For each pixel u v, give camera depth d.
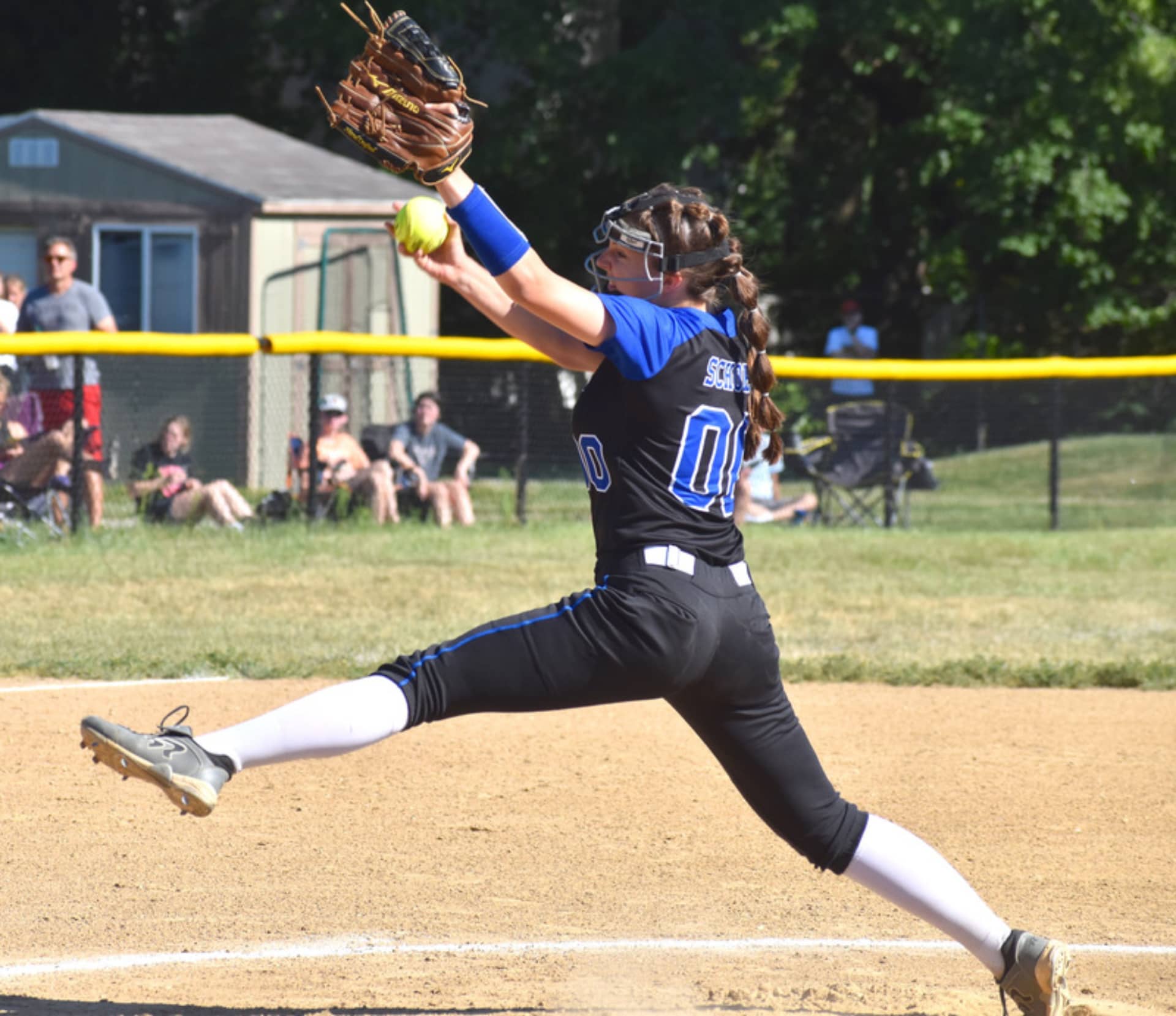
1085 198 79.88
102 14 88.75
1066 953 14.20
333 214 59.53
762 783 14.05
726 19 75.81
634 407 13.05
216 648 32.62
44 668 30.41
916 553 49.25
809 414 66.06
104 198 59.66
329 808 22.33
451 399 55.91
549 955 16.53
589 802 22.92
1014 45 77.50
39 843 20.34
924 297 89.94
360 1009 14.77
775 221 101.62
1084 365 56.19
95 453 46.31
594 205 87.19
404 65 12.36
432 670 12.97
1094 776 24.81
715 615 13.16
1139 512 59.53
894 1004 15.25
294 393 55.81
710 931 17.53
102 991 15.20
